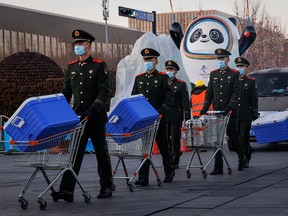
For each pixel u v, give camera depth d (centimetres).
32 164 965
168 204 973
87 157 1967
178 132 1576
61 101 957
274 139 1977
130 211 922
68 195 1023
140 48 2327
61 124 928
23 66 2459
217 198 1015
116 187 1208
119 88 2323
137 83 1272
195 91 2088
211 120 1355
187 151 2062
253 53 5375
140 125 1116
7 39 5334
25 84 2441
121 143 1123
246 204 944
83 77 1046
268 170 1453
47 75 2473
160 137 1259
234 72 1433
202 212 891
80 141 1031
